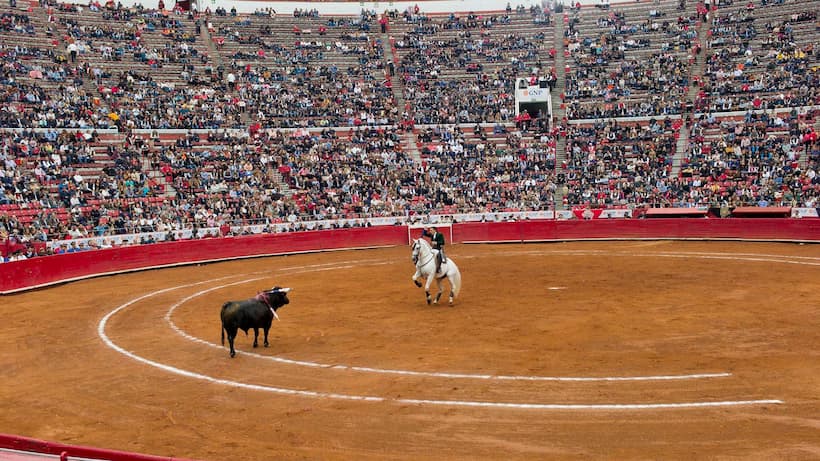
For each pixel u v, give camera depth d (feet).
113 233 136.26
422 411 41.32
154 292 96.43
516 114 208.23
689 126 186.39
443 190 175.42
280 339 62.49
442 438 36.94
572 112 201.46
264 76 215.92
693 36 224.33
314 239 149.28
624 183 172.04
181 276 114.73
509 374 48.39
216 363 54.75
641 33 235.40
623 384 45.19
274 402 44.24
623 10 250.98
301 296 87.20
